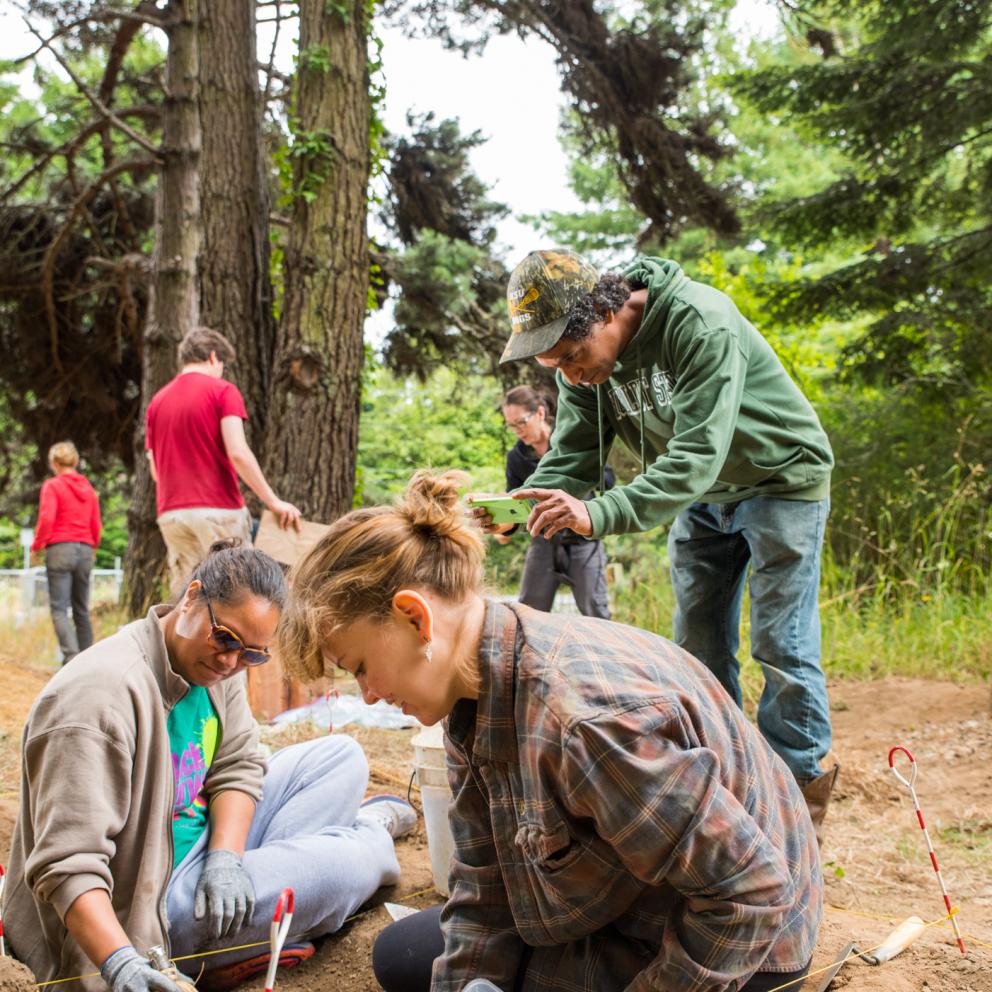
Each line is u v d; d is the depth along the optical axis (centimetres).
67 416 1514
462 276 1195
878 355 1096
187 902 263
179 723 265
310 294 707
